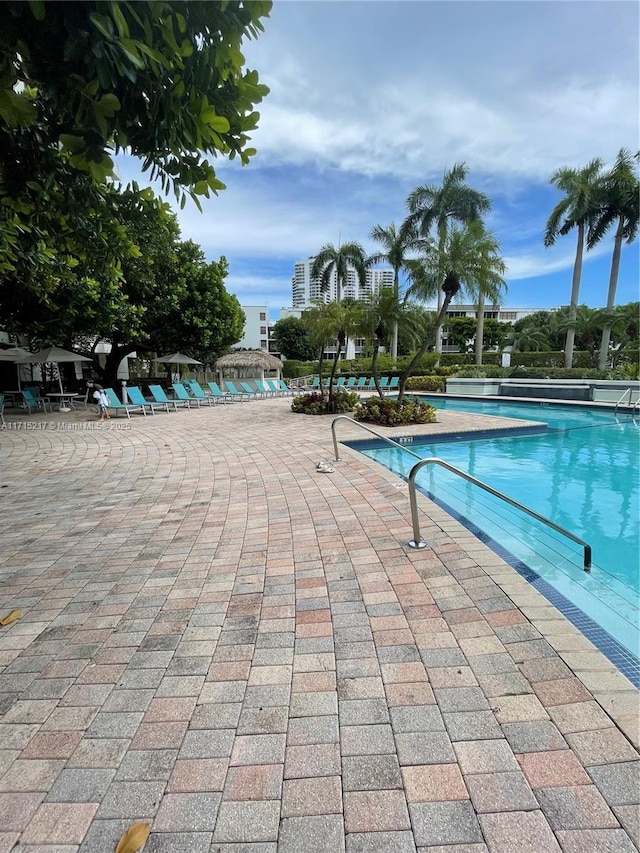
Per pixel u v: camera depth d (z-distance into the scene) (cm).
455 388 2097
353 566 318
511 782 149
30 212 302
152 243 1331
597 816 136
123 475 651
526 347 4238
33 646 238
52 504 512
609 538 471
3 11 162
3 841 136
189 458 762
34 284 494
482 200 2438
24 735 178
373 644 227
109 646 236
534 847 129
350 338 1390
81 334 1770
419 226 2567
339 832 135
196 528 420
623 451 888
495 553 332
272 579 306
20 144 244
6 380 2192
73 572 331
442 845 130
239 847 132
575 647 217
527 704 182
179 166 234
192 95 198
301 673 209
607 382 1653
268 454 768
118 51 158
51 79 184
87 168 212
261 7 193
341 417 630
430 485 597
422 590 278
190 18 188
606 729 168
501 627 235
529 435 1055
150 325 1912
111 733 178
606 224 2191
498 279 1146
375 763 159
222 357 2839
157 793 151
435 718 177
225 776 156
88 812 145
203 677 209
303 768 158
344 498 486
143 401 1470
